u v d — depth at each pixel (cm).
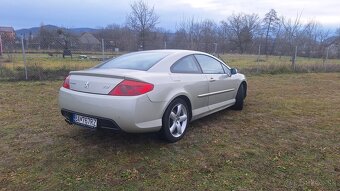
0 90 831
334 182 321
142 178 322
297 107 686
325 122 555
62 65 1229
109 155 377
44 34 1789
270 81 1203
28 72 1055
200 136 458
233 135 468
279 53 2838
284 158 381
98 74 377
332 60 2031
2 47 1414
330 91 953
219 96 536
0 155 375
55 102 689
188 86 439
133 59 450
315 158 383
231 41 4525
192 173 335
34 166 345
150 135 448
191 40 1967
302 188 308
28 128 483
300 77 1380
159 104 384
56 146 405
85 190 296
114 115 353
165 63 427
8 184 305
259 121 553
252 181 320
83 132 461
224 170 344
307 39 2750
